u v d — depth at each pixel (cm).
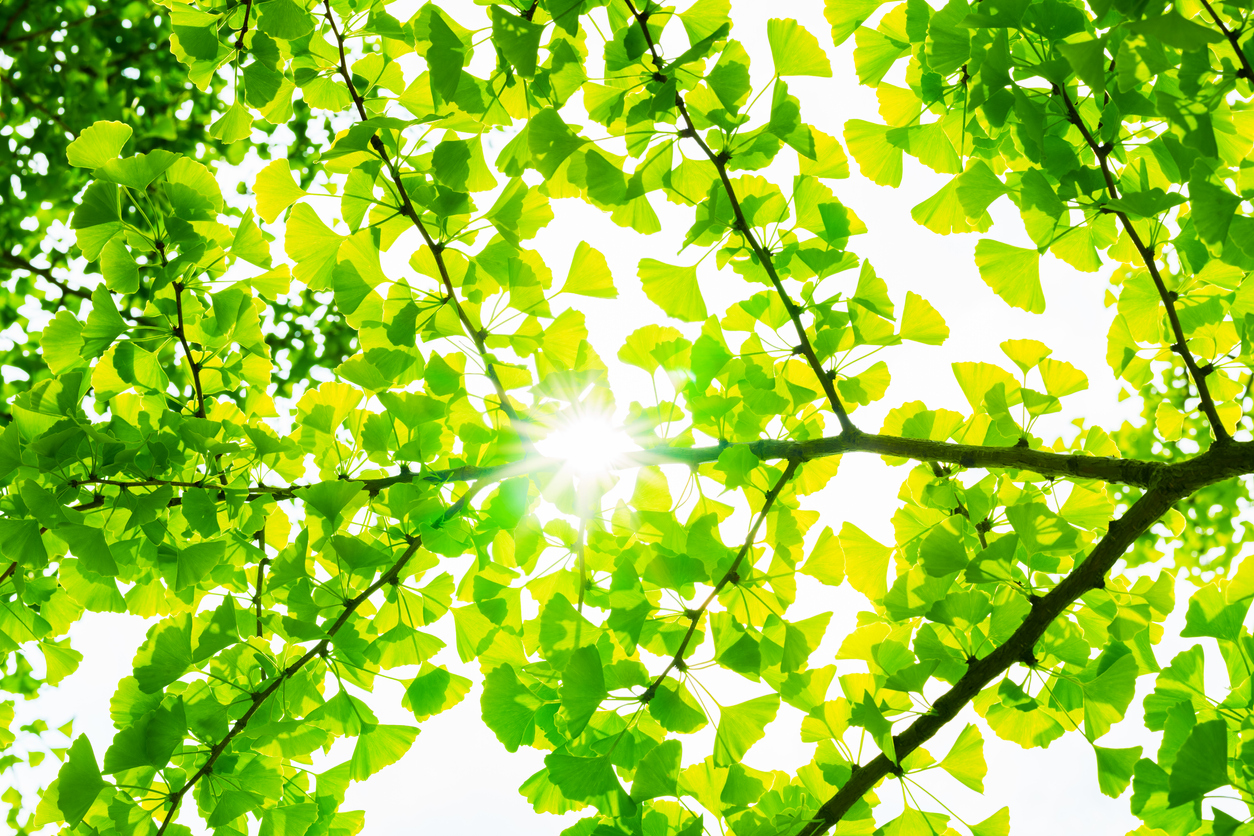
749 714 106
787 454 109
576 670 101
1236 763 98
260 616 112
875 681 106
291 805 111
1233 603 101
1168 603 108
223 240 112
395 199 109
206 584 114
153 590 116
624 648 106
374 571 108
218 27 111
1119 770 106
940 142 110
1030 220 108
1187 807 100
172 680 107
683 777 108
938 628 107
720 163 104
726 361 109
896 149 112
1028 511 102
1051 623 109
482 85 107
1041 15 98
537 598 111
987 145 109
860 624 111
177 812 108
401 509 108
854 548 112
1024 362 110
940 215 114
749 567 105
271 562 107
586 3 102
